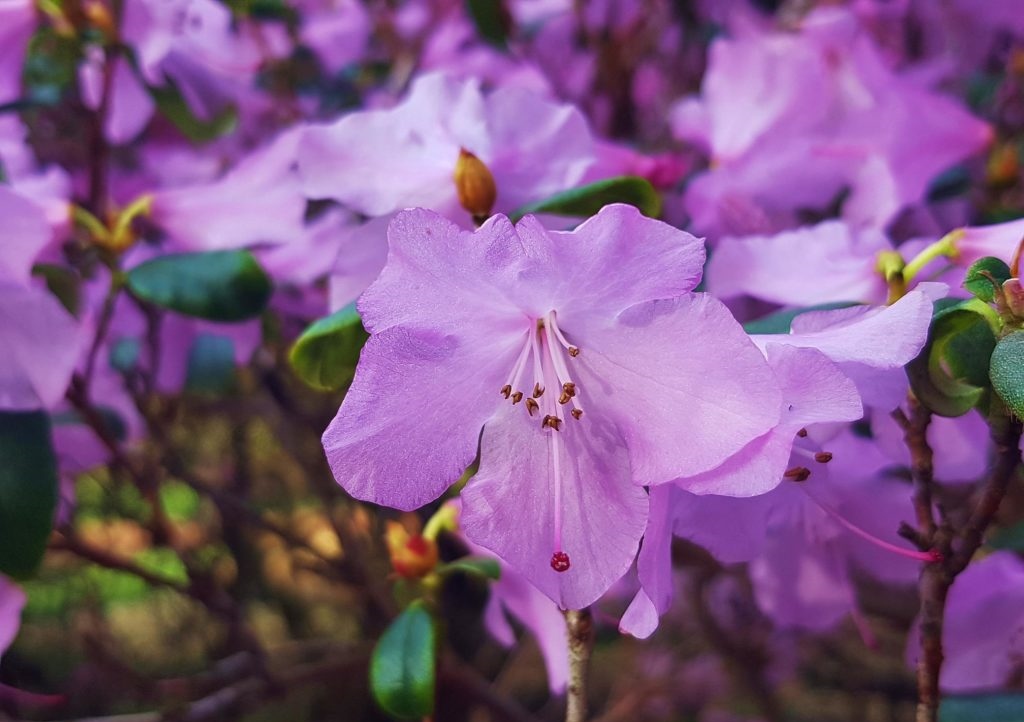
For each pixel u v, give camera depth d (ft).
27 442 0.37
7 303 0.38
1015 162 0.53
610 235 0.25
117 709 0.93
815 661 1.04
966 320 0.28
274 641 1.23
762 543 0.32
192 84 0.59
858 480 0.38
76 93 0.62
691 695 1.06
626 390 0.27
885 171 0.51
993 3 0.72
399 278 0.26
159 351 0.58
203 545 0.97
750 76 0.55
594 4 0.84
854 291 0.36
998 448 0.28
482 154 0.38
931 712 0.31
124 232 0.45
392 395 0.26
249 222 0.46
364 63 0.80
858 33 0.62
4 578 0.38
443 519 0.39
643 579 0.26
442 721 0.76
